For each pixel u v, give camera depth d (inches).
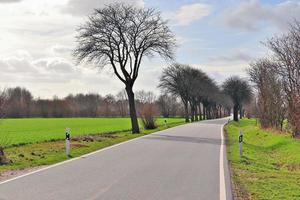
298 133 1136.8
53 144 1037.2
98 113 4830.2
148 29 1567.4
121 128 2112.5
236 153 815.1
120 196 381.7
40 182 452.4
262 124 1721.2
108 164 611.2
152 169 562.3
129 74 1581.0
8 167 581.6
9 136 1448.1
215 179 485.7
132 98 1577.3
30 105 4534.9
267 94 1637.6
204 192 407.2
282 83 1258.6
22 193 392.2
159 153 775.7
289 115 1219.2
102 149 853.2
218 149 869.8
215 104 5118.1
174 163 629.3
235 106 4347.9
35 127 2273.6
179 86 3417.8
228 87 4259.4
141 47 1576.0
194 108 4028.1
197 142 1061.1
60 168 566.6
